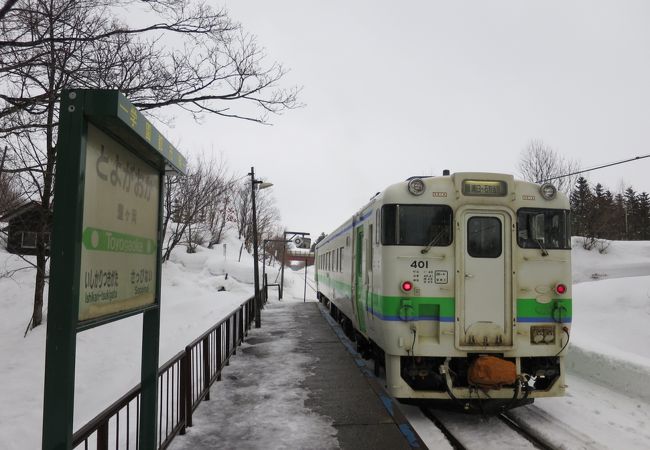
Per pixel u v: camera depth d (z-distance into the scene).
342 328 13.52
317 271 23.67
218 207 40.44
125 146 3.27
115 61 9.03
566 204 6.02
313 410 5.98
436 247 5.80
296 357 9.38
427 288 5.72
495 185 5.92
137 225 3.58
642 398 6.62
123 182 3.27
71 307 2.47
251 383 7.32
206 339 6.43
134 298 3.50
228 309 15.85
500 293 5.75
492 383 5.27
